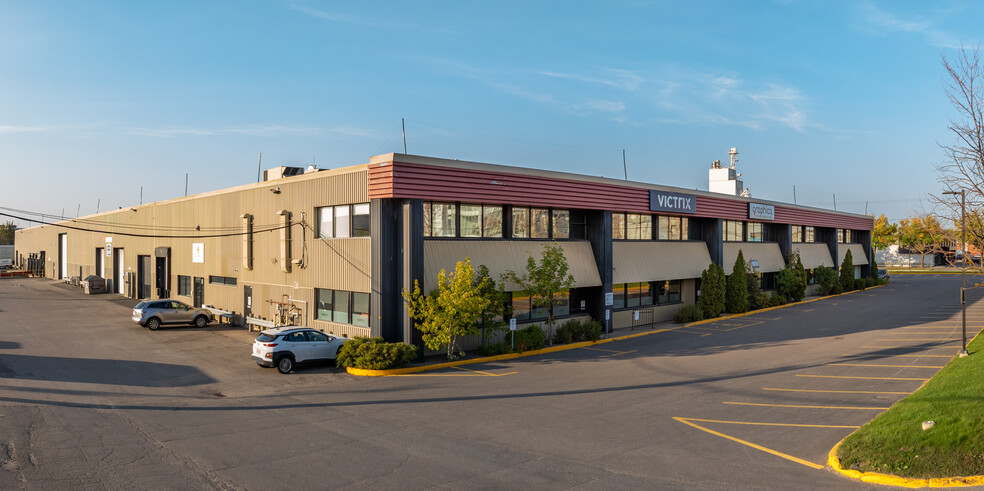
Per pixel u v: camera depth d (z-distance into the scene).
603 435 14.80
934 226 20.56
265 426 15.73
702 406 17.81
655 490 11.09
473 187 27.81
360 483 11.42
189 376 22.91
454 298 25.06
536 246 31.33
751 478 11.73
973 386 15.63
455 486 11.27
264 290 34.31
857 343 29.55
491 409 17.66
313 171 35.19
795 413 16.83
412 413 17.20
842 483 11.45
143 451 13.44
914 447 12.04
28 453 13.20
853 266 61.72
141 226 50.84
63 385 20.73
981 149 16.22
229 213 37.78
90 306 46.69
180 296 44.41
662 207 37.84
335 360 25.34
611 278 34.72
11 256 113.75
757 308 45.59
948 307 45.56
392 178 25.19
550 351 29.02
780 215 50.56
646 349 29.19
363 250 27.00
